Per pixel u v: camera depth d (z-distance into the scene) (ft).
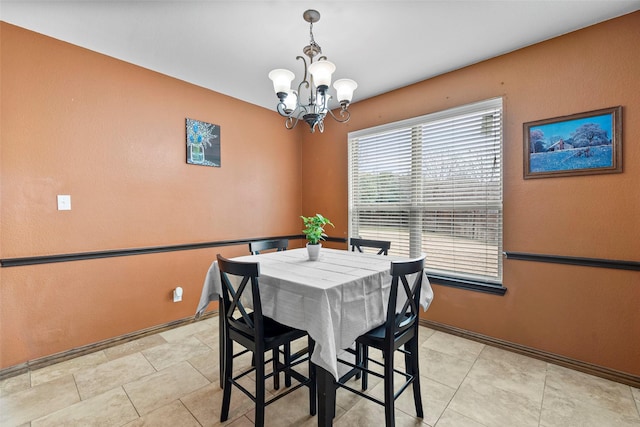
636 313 6.26
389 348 4.80
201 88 9.94
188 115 9.61
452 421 5.32
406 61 8.23
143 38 7.16
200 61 8.26
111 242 8.07
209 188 10.18
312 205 13.00
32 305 6.94
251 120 11.43
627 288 6.35
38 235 6.98
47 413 5.50
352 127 11.48
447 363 7.25
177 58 8.11
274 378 6.30
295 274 5.44
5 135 6.56
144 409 5.63
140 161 8.58
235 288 6.20
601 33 6.51
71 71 7.38
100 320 7.93
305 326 4.66
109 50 7.70
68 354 7.40
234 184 10.91
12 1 5.84
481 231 8.50
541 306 7.40
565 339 7.09
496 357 7.54
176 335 8.84
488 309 8.21
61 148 7.26
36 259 6.92
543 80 7.26
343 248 11.88
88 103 7.65
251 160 11.44
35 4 5.94
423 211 9.67
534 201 7.45
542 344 7.39
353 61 8.22
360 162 11.39
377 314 5.45
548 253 7.27
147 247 8.71
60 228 7.27
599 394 6.03
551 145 7.16
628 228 6.30
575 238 6.91
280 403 5.84
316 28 6.73
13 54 6.63
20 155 6.73
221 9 6.09
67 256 7.33
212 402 5.86
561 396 5.98
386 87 9.96
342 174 11.87
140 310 8.66
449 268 9.14
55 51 7.16
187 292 9.64
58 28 6.75
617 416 5.41
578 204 6.86
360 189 11.42
